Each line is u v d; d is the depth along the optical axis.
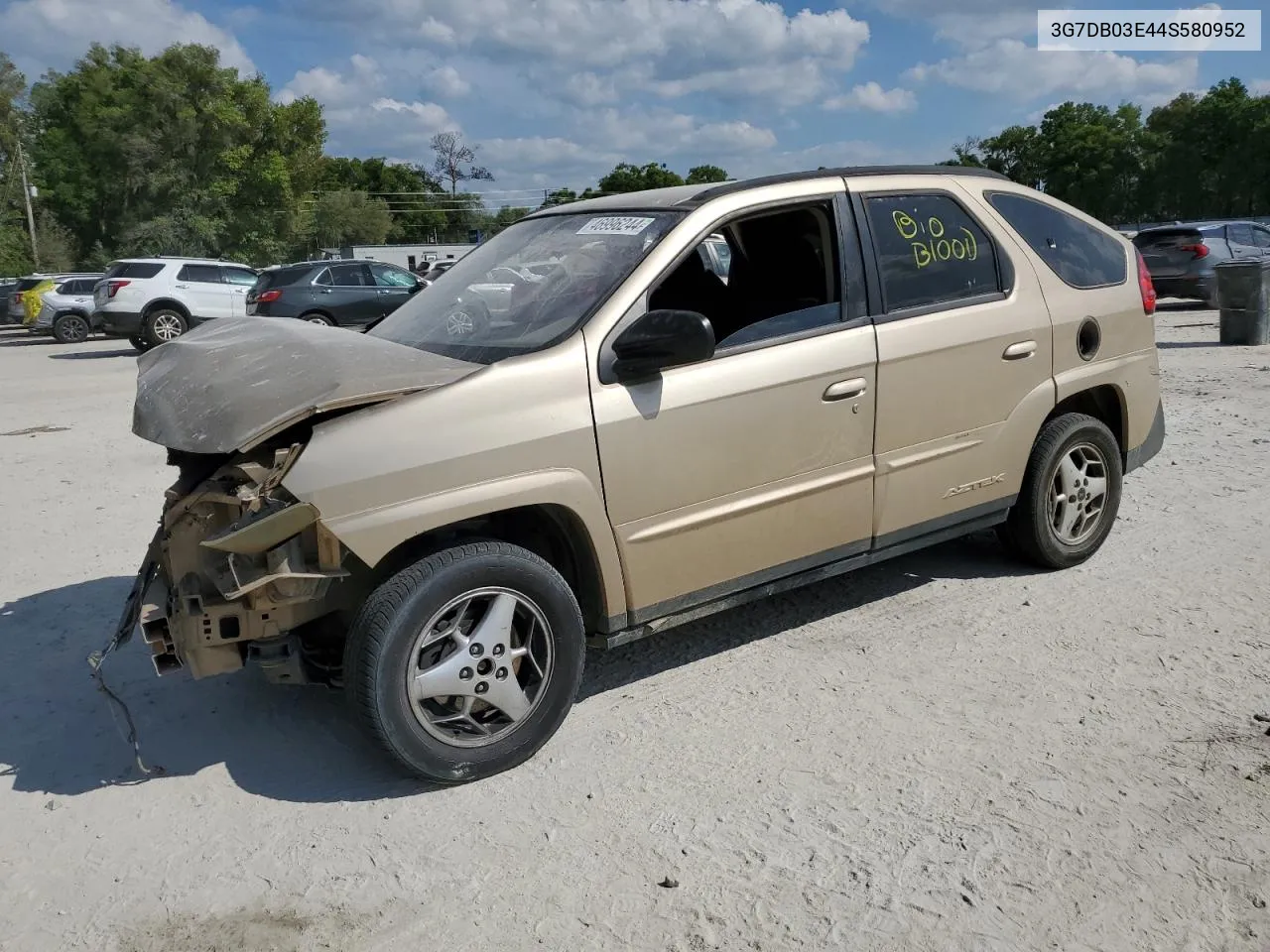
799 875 3.03
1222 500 6.41
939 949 2.71
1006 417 4.86
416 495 3.39
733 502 4.06
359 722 3.43
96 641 5.01
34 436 10.69
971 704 3.99
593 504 3.71
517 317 4.00
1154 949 2.68
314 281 18.59
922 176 4.78
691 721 3.97
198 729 4.09
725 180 4.34
